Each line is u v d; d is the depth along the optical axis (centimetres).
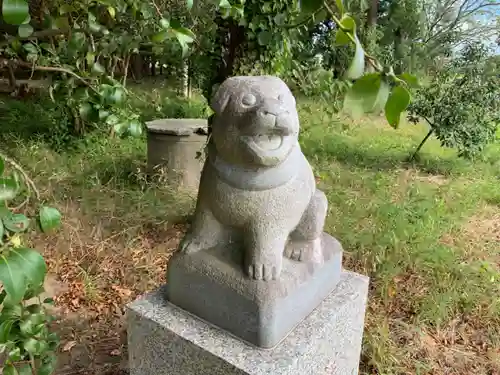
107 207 359
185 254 157
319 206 154
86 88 163
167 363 156
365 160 541
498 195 450
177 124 430
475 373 227
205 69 408
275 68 324
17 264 86
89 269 295
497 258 332
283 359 139
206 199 149
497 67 552
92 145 516
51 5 231
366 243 314
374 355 223
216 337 148
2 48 182
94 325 253
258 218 143
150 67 1103
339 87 359
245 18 295
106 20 205
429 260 302
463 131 534
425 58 693
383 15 956
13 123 598
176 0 312
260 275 143
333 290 176
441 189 430
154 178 411
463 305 273
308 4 68
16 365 151
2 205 93
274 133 132
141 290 282
